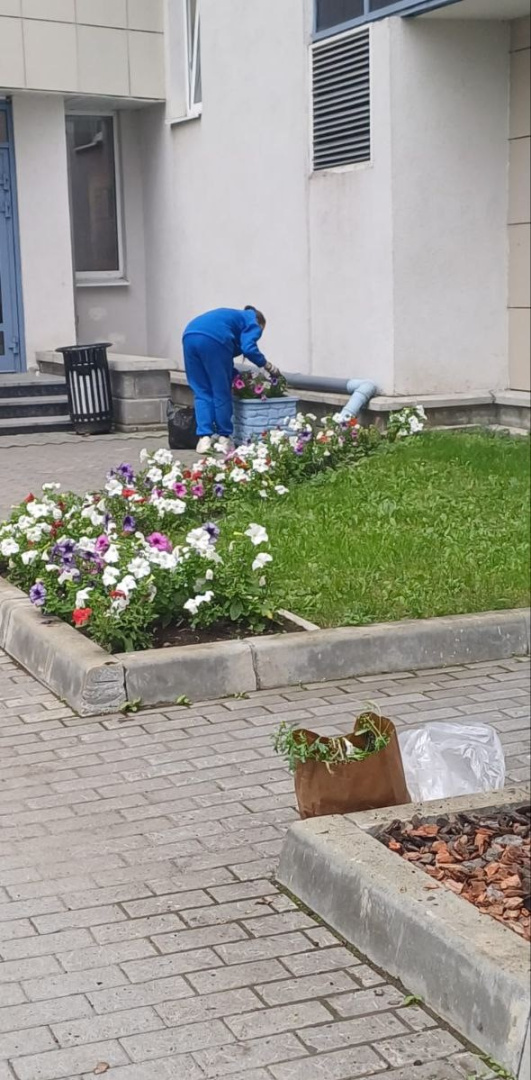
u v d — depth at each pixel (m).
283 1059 3.30
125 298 18.67
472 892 3.77
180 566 6.80
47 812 4.90
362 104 13.56
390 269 13.30
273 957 3.81
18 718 5.98
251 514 9.59
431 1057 3.30
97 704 6.02
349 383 13.51
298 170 14.67
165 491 9.64
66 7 16.38
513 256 13.74
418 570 8.04
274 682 6.42
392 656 6.71
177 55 17.23
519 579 7.88
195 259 17.20
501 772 4.80
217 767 5.36
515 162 13.59
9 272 17.12
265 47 15.04
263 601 6.94
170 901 4.19
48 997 3.60
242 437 12.79
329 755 4.41
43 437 15.08
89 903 4.17
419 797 4.68
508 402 13.53
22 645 6.78
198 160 16.86
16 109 16.78
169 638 6.66
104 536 7.07
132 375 15.45
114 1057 3.31
